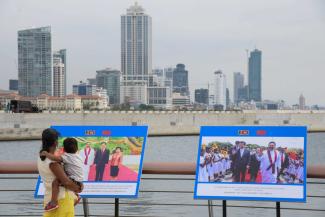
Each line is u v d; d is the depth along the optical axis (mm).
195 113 153500
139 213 22594
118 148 9477
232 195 8734
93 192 9180
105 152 9461
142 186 33438
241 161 8906
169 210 23906
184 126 152375
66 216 8156
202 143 9219
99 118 139875
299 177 8609
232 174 8867
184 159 85250
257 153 8898
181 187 32906
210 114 155625
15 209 23109
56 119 135000
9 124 130625
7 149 105562
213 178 8922
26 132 132000
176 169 9523
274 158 8805
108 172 9320
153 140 135750
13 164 9906
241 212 23781
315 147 120750
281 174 8695
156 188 32375
